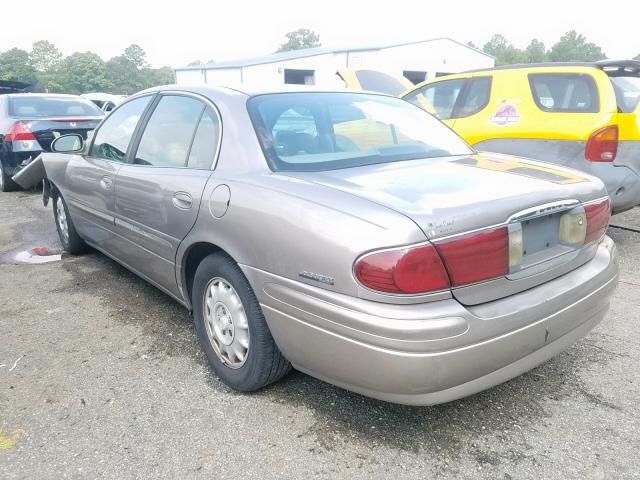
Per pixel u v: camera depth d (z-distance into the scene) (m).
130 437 2.45
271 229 2.34
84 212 4.39
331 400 2.71
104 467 2.26
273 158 2.69
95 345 3.33
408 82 9.49
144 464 2.28
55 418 2.59
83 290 4.24
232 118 2.90
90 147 4.39
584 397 2.74
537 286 2.35
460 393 2.13
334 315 2.10
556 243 2.46
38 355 3.21
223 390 2.82
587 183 2.65
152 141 3.49
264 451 2.34
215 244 2.67
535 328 2.24
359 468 2.24
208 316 2.92
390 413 2.60
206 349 2.96
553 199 2.38
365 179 2.46
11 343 3.36
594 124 4.90
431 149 3.12
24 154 8.23
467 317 2.04
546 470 2.22
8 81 14.83
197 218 2.80
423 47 27.94
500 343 2.12
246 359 2.67
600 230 2.69
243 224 2.48
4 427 2.53
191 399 2.74
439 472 2.21
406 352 1.97
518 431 2.47
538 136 5.29
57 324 3.63
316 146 2.87
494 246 2.13
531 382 2.88
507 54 112.19
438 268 2.01
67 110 9.10
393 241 1.98
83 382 2.91
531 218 2.29
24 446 2.40
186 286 3.13
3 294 4.18
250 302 2.56
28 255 5.22
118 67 113.19
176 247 3.03
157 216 3.18
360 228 2.06
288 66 28.39
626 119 4.95
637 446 2.37
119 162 3.78
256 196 2.47
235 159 2.77
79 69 103.56
